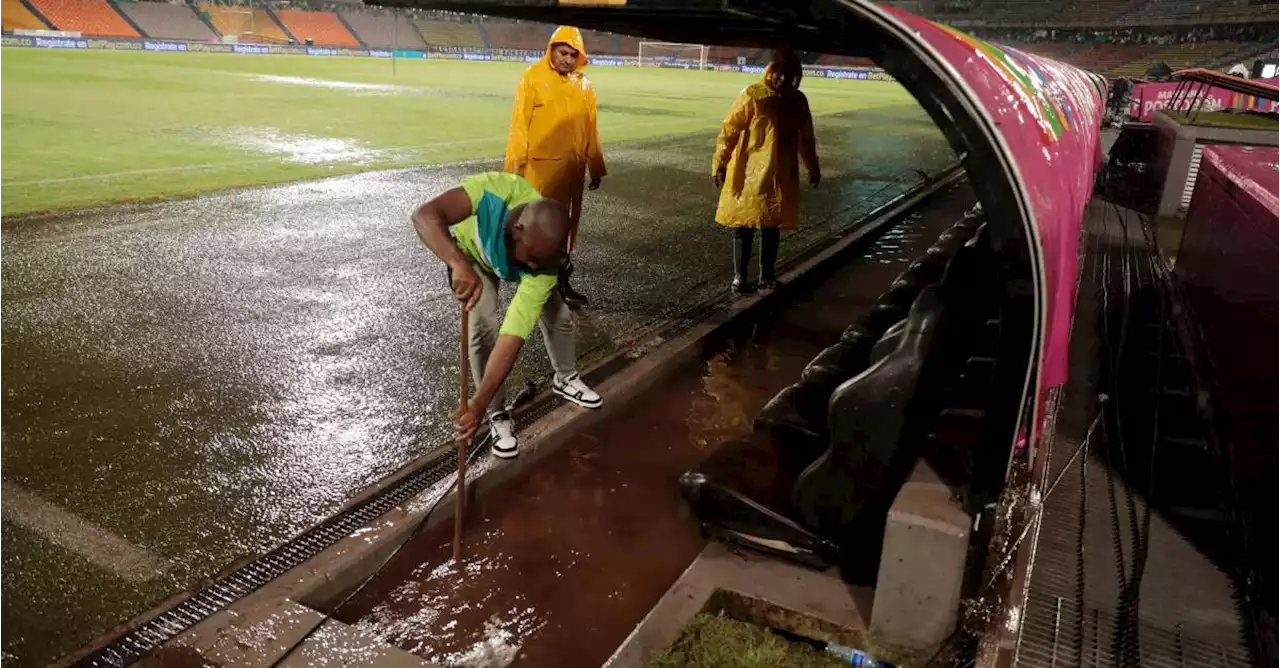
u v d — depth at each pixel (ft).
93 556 9.13
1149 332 15.93
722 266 22.27
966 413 8.82
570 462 12.00
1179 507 9.85
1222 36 159.74
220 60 124.36
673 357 15.31
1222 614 7.97
